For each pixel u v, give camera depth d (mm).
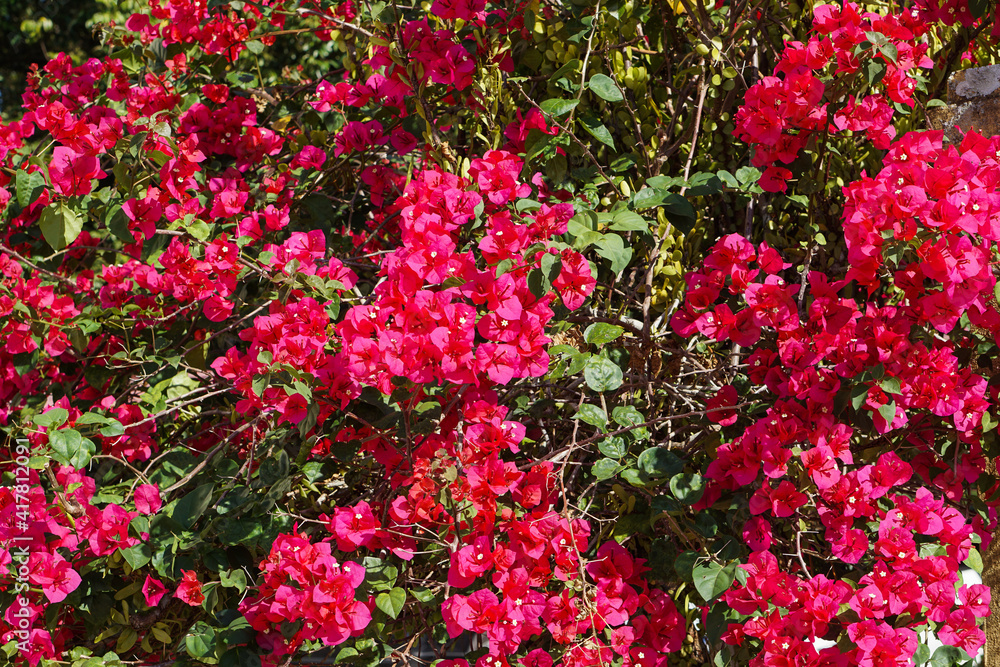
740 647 1607
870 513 1435
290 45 6078
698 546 1622
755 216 2119
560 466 1767
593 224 1443
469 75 1896
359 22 2227
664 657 1601
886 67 1614
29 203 1833
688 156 1925
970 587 1511
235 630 1558
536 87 2158
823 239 1680
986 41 2092
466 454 1475
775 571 1422
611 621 1530
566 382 1893
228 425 2205
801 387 1500
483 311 1599
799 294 1896
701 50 1902
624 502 1738
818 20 1577
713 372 1864
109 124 1960
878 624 1389
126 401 2338
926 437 1650
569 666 1492
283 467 1627
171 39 2549
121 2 5801
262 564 1580
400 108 2164
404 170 2654
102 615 1825
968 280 1379
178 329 2281
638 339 1828
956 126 1932
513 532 1507
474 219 1628
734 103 2102
